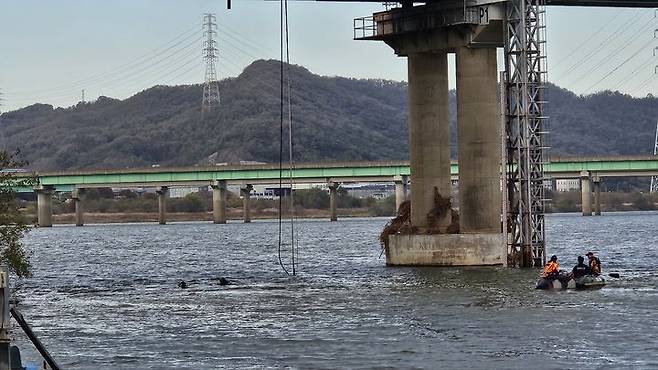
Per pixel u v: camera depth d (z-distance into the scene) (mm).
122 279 119312
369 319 76000
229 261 150625
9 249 82750
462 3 110062
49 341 68188
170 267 140000
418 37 114875
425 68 115875
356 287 98375
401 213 120375
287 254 165375
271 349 64438
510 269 107875
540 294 88188
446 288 93375
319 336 68875
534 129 108750
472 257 112000
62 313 83438
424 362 59781
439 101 115875
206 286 105875
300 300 89000
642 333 67875
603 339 65812
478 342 65438
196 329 72875
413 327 71750
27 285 112375
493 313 77438
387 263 119688
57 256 174125
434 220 115812
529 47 108000
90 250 193375
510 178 109938
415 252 115750
